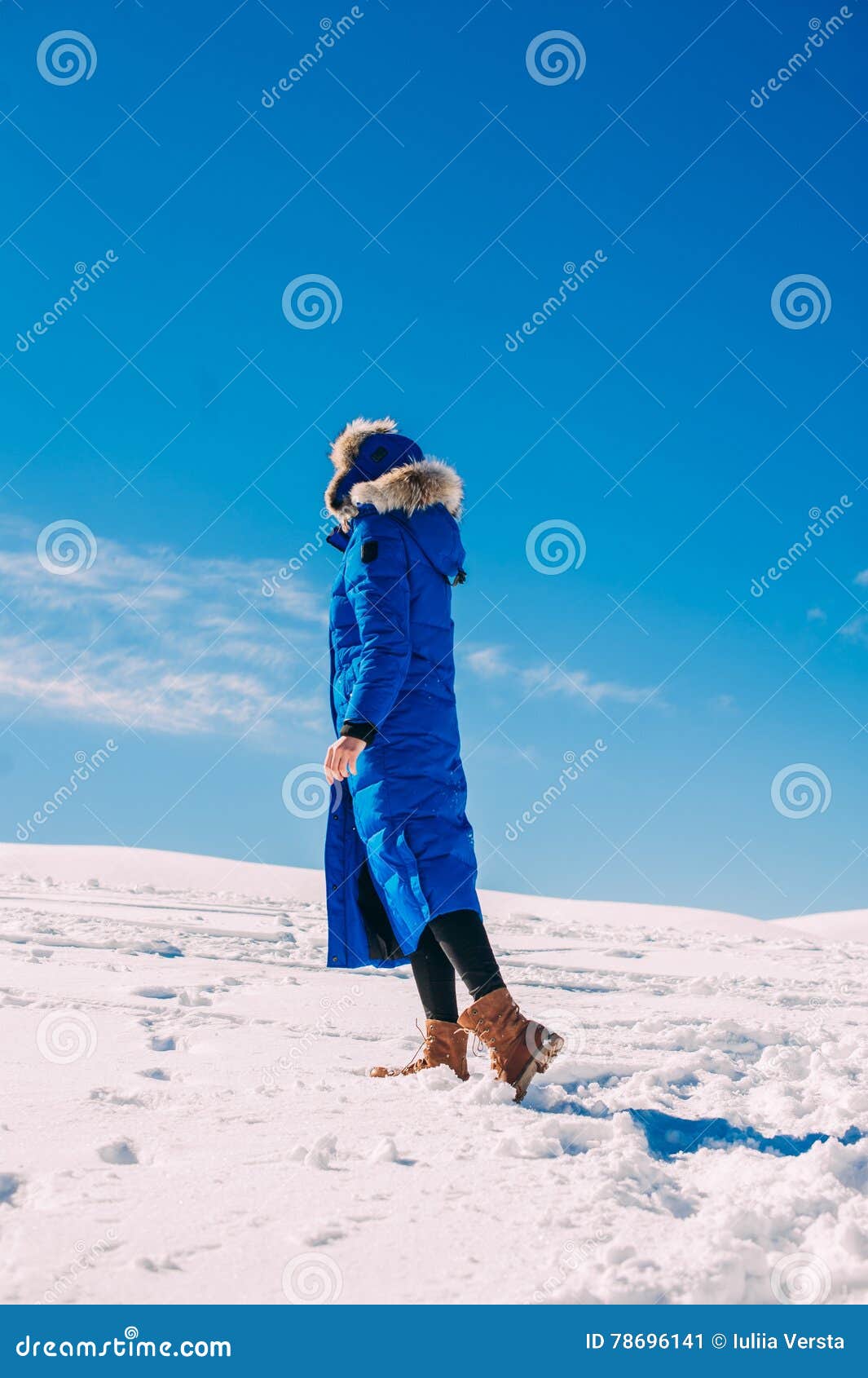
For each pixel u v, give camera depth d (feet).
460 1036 8.62
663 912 46.47
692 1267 4.50
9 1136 6.16
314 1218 4.94
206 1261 4.46
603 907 48.78
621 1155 6.12
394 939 9.07
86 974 14.43
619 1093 8.57
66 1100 7.10
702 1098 8.46
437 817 8.35
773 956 28.14
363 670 8.34
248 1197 5.22
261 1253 4.54
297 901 36.88
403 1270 4.44
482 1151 6.15
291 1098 7.40
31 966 14.96
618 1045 10.89
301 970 17.10
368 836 8.50
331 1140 5.90
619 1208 5.23
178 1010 11.66
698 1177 6.08
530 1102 7.71
